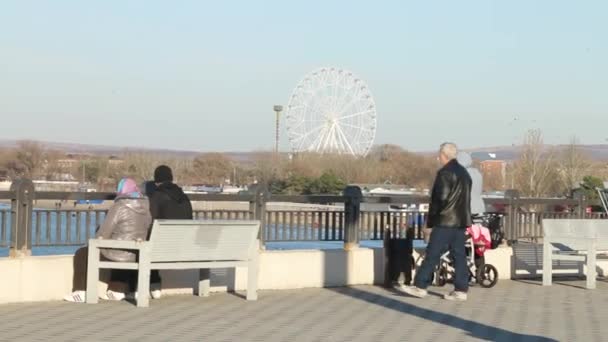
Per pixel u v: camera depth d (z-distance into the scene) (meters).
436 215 13.27
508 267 16.75
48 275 11.78
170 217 12.39
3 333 9.37
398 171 75.69
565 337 10.19
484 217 15.48
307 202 14.57
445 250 13.96
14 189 11.63
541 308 12.68
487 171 79.06
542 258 17.03
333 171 69.12
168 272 12.90
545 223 15.91
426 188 66.81
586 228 16.33
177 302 12.12
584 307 12.91
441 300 13.24
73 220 12.38
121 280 12.30
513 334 10.29
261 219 14.14
